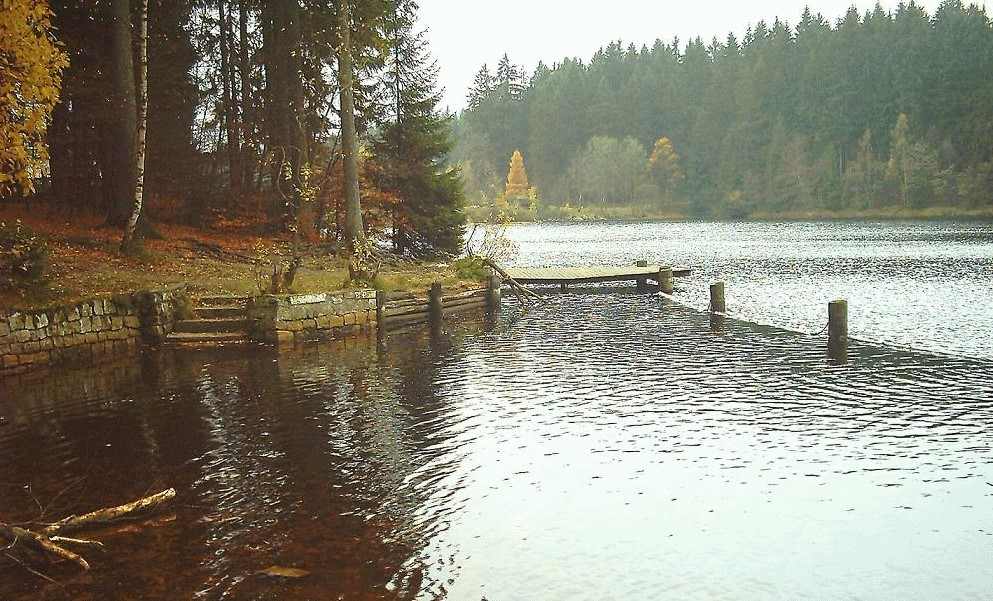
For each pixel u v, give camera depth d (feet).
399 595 20.93
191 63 100.58
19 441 35.14
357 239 86.94
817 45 445.78
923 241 177.06
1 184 49.98
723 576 22.17
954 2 456.45
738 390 43.57
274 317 60.13
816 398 41.37
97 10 82.07
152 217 96.43
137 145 71.10
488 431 36.14
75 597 20.93
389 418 38.52
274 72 102.73
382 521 25.86
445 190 116.98
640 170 451.53
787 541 24.36
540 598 20.93
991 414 37.45
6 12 43.39
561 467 31.12
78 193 89.45
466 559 23.12
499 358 54.70
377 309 69.87
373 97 114.01
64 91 78.59
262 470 30.86
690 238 233.55
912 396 41.34
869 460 31.35
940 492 27.96
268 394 43.80
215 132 105.91
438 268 102.42
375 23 102.73
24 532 23.15
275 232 103.65
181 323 61.41
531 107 488.02
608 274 97.25
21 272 53.78
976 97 321.73
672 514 26.43
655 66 525.34
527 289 91.50
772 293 90.27
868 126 381.60
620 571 22.47
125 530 25.26
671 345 58.80
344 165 96.53
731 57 496.23
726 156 439.63
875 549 23.77
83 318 54.39
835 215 363.97
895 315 70.54
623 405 40.60
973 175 312.29
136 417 38.88
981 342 56.54
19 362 49.73
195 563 22.82
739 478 29.66
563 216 431.43
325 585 21.49
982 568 22.47
